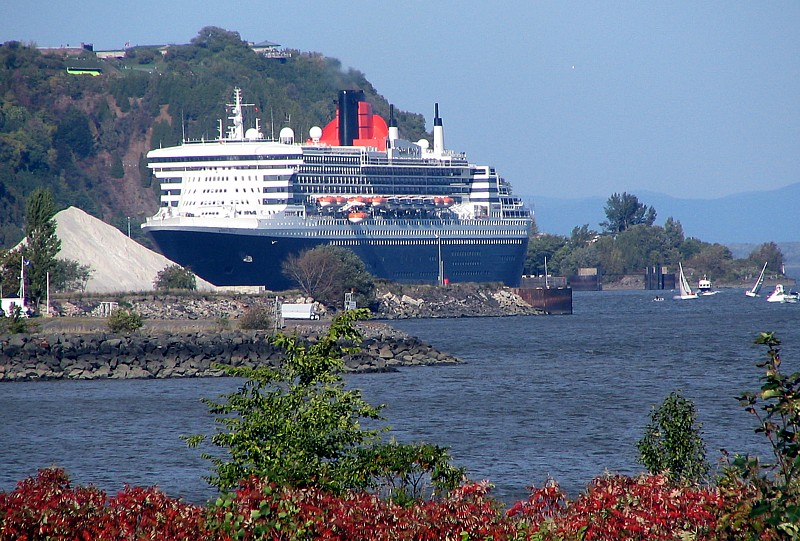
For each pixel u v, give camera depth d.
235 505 133.62
